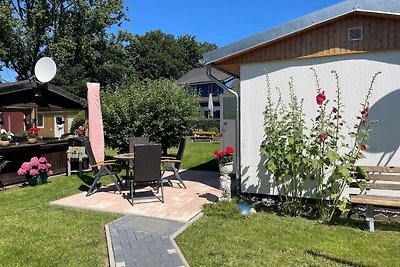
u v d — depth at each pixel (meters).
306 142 4.96
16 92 7.83
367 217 4.22
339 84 4.85
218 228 4.27
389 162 4.61
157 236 3.98
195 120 12.13
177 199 5.83
